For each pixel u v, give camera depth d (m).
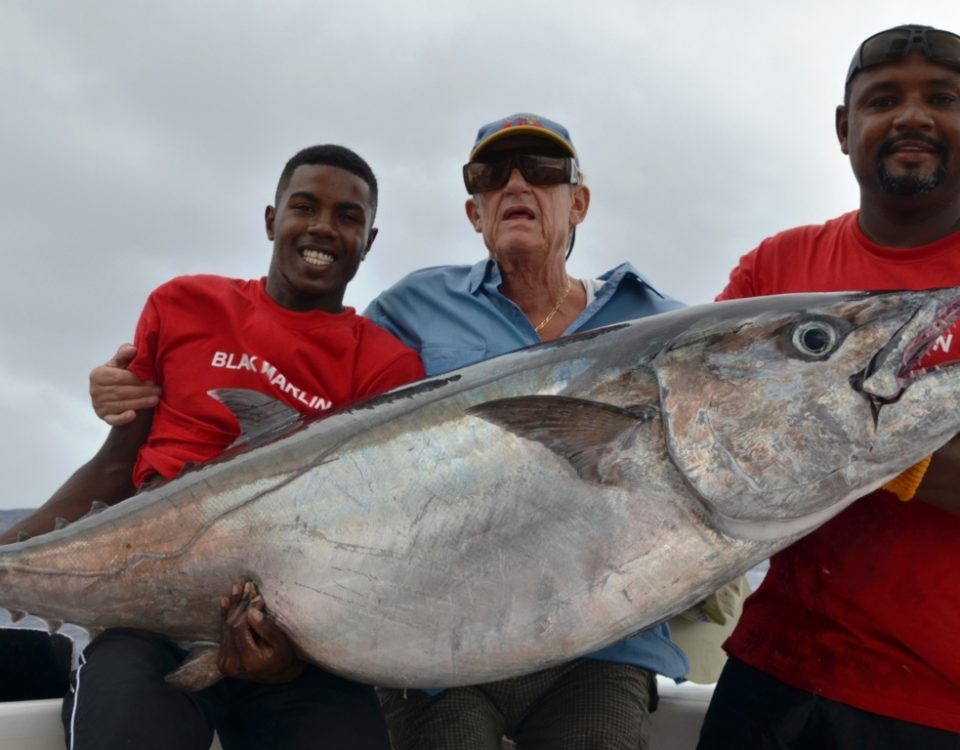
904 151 1.16
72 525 1.15
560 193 1.47
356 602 1.04
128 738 0.98
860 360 1.00
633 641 1.29
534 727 1.27
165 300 1.41
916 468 1.01
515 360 1.09
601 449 1.00
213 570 1.08
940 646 1.08
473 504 1.02
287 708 1.09
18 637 1.27
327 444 1.08
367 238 1.49
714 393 1.01
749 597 1.27
